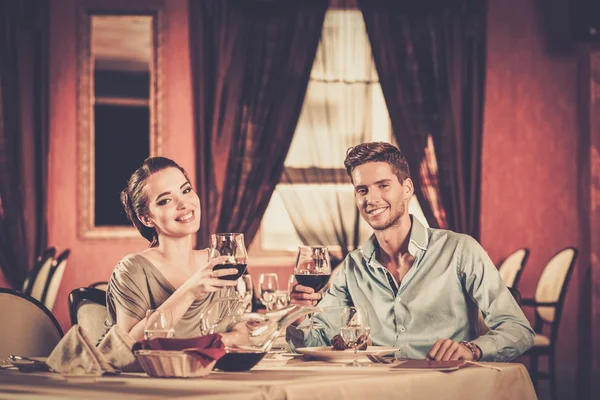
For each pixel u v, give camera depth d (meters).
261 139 8.84
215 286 2.65
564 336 8.85
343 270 3.32
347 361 2.65
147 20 8.74
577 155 9.02
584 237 8.85
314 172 9.09
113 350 2.42
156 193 3.09
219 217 8.70
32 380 2.27
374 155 3.15
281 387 2.04
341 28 9.16
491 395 2.51
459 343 2.80
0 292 3.33
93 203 8.64
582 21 8.61
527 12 9.13
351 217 9.07
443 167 8.96
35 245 8.50
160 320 2.38
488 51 9.12
